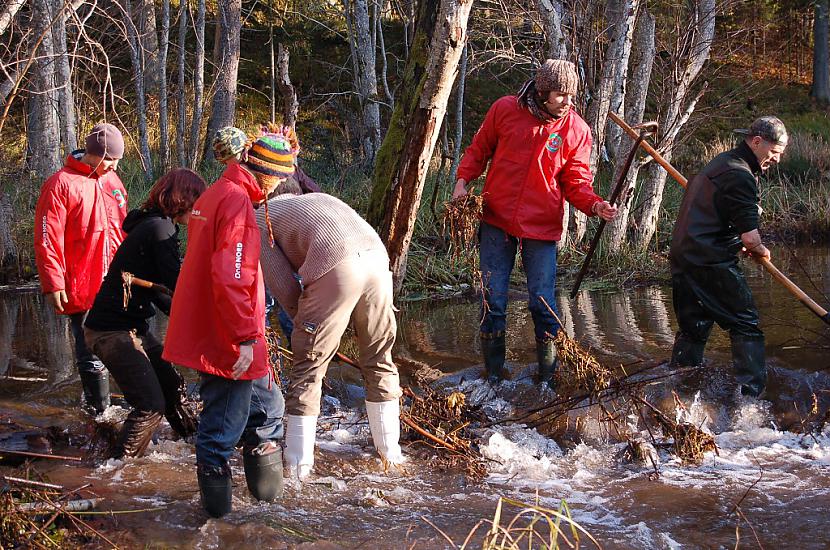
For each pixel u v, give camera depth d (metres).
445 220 5.49
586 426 4.96
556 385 5.44
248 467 3.80
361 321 4.16
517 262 9.86
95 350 4.39
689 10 10.22
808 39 28.06
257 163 3.56
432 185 11.66
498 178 5.39
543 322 5.40
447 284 9.52
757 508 3.80
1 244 10.02
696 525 3.65
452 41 5.98
